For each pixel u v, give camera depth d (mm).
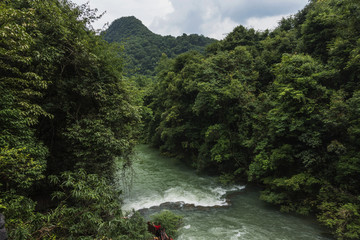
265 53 21422
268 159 13398
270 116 13594
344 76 12352
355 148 9891
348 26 12836
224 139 17672
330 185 10258
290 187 11695
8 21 4875
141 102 15242
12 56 5227
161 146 28797
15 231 4043
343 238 8641
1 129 5258
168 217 10188
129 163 11609
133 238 6664
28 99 6758
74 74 9719
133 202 13156
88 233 6199
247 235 9352
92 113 9883
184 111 23641
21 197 5023
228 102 18109
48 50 7219
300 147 12375
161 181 17281
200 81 19875
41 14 7527
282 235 9289
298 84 12117
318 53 15508
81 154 8367
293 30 22750
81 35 9422
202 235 9367
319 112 11297
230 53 21062
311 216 10906
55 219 5613
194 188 15750
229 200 13500
